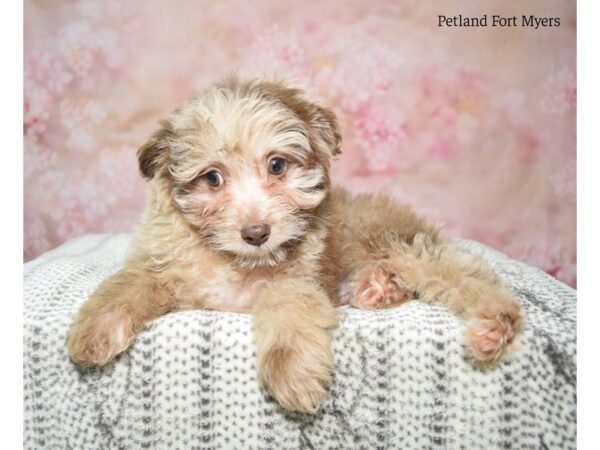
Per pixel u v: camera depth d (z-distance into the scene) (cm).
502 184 47
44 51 48
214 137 30
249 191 30
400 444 27
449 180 50
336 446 27
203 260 32
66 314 28
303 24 50
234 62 50
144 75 50
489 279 32
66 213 51
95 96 49
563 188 45
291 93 33
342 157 52
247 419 27
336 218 37
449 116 49
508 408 27
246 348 27
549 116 44
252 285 32
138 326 28
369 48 50
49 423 28
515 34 44
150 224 32
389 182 51
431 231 38
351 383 27
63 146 50
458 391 27
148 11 49
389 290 33
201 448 27
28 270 36
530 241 46
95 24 48
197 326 27
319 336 27
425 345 27
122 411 27
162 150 31
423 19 48
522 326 27
